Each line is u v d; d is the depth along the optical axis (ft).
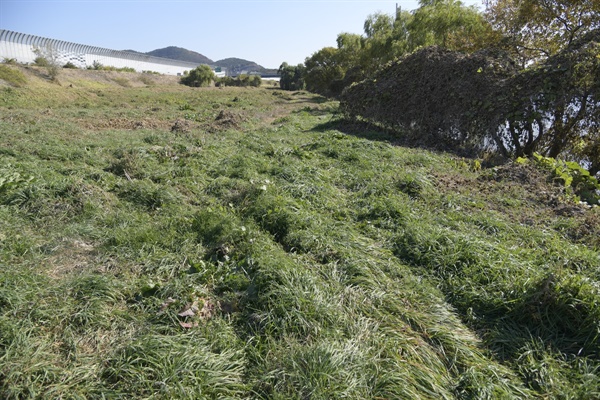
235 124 39.50
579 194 20.25
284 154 25.67
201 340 8.78
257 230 14.05
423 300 10.70
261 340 8.96
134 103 68.39
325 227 14.42
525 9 43.21
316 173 20.95
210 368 7.88
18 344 7.88
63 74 95.66
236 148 27.94
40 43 115.44
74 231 13.38
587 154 29.12
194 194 18.28
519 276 10.93
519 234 14.25
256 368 8.15
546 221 15.66
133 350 8.14
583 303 9.32
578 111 26.58
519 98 27.63
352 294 10.56
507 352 9.07
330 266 11.89
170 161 22.77
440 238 13.33
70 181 16.74
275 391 7.44
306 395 7.34
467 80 31.12
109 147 26.09
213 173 21.33
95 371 7.77
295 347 8.43
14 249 11.94
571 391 7.74
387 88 37.42
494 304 10.28
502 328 9.67
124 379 7.58
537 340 9.20
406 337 9.23
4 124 30.73
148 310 9.79
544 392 7.91
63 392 7.16
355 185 20.24
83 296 9.71
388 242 13.83
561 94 25.81
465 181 20.84
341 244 13.28
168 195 16.80
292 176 20.11
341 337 8.86
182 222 14.48
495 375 8.17
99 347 8.43
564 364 8.52
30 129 29.25
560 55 26.66
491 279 11.24
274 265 11.07
